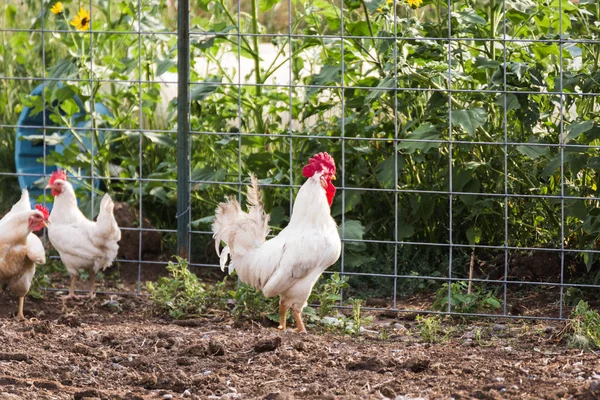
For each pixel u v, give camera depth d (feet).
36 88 30.89
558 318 20.58
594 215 21.95
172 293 21.93
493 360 16.99
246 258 19.70
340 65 22.72
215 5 26.86
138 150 28.73
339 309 22.16
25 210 20.59
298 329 19.67
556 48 23.31
